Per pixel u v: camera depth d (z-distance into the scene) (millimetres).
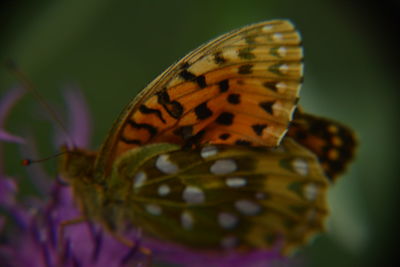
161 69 221
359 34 219
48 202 192
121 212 193
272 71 181
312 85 210
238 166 192
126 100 221
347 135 191
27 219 191
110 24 219
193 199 194
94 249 190
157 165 191
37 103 208
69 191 195
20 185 209
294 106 181
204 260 194
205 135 189
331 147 192
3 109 197
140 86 222
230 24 212
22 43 214
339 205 198
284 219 193
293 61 180
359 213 199
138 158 190
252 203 194
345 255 208
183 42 218
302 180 190
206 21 215
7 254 188
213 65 183
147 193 193
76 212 193
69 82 214
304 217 193
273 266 193
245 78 183
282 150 189
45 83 217
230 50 182
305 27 218
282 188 192
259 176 192
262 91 183
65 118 203
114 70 221
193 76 184
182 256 194
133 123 187
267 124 185
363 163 207
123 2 218
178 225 195
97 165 189
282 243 193
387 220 208
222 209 194
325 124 190
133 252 190
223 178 193
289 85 181
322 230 192
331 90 213
